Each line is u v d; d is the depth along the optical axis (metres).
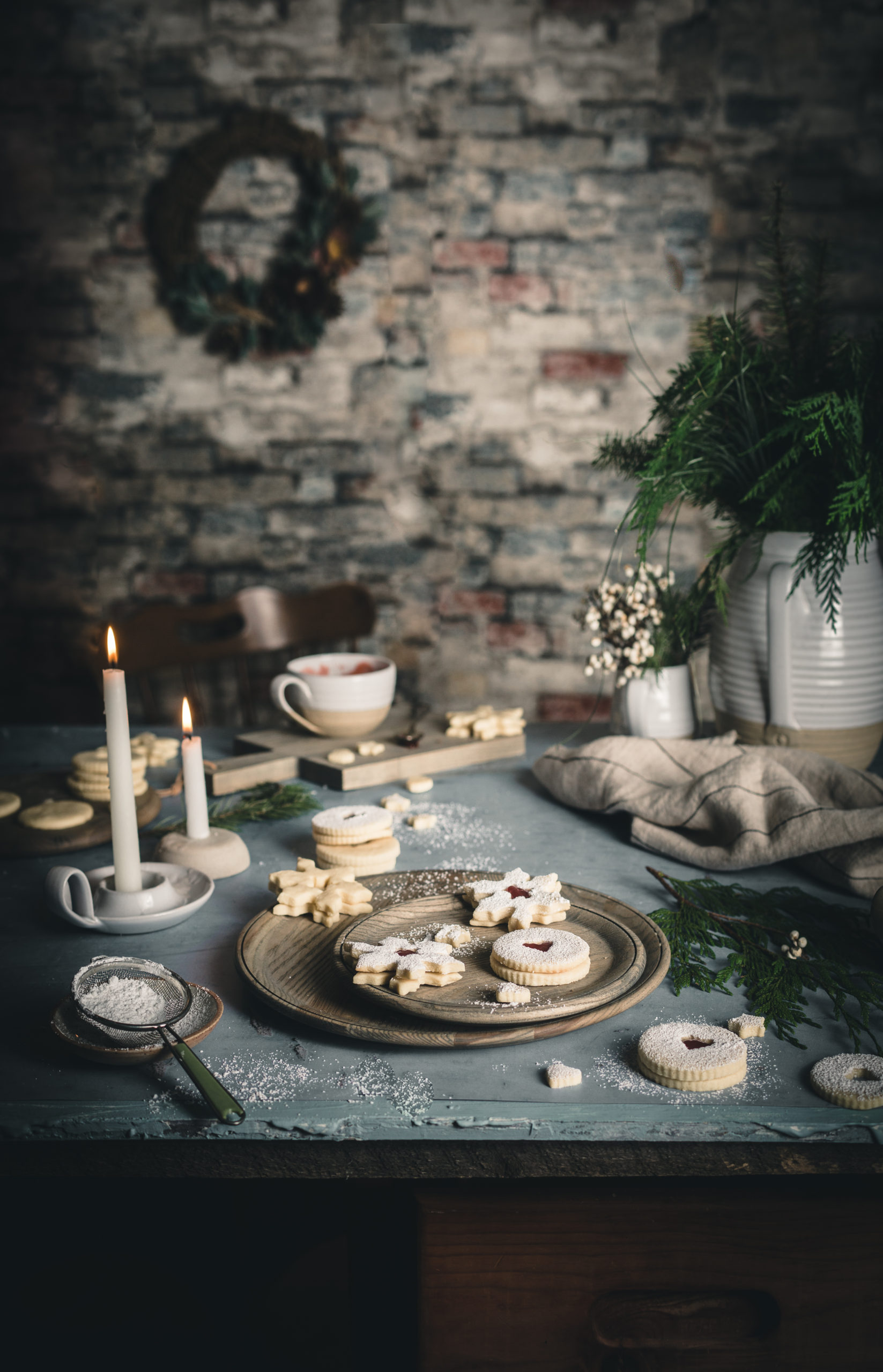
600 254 2.88
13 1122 1.12
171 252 2.85
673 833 1.48
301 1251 1.48
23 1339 1.39
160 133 2.83
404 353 2.93
